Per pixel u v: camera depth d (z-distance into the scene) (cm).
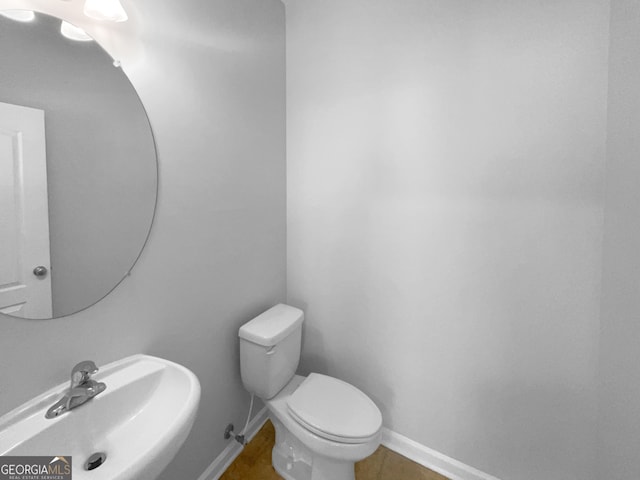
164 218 104
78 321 82
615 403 92
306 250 168
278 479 131
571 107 99
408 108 130
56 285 77
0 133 67
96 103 83
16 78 69
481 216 118
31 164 72
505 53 108
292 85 163
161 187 102
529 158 107
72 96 78
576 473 108
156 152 99
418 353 138
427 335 135
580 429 106
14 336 70
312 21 153
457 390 131
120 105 89
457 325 128
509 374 119
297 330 145
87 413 75
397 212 137
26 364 72
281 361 134
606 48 92
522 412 117
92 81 82
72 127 79
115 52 87
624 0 84
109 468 70
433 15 121
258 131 147
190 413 71
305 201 166
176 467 113
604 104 94
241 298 142
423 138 128
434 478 134
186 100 109
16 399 71
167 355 108
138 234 95
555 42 100
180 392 84
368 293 150
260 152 149
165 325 107
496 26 109
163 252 104
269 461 141
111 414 80
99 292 86
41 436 66
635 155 82
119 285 92
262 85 148
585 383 104
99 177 85
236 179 135
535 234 109
